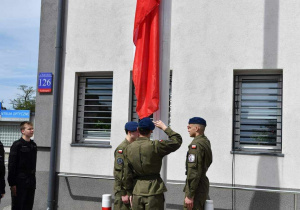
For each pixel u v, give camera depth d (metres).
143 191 4.56
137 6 5.45
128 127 5.43
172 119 6.54
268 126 6.26
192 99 6.46
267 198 5.93
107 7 7.19
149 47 5.38
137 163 4.63
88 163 7.09
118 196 5.38
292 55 6.00
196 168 4.67
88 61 7.25
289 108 5.95
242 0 6.29
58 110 7.33
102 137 7.27
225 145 6.21
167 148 4.59
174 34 6.63
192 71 6.49
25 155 5.98
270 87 6.28
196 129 4.99
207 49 6.43
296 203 5.79
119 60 7.05
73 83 7.32
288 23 6.05
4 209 8.11
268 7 6.16
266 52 6.13
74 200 7.10
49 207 7.12
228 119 6.24
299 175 5.83
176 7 6.64
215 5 6.43
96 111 7.34
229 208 6.08
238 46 6.27
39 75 7.53
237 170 6.11
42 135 7.45
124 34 7.05
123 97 6.96
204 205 4.75
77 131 7.39
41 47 7.59
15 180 5.89
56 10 7.54
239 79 6.44
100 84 7.38
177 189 6.38
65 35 7.44
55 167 7.23
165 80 5.30
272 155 5.96
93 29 7.26
